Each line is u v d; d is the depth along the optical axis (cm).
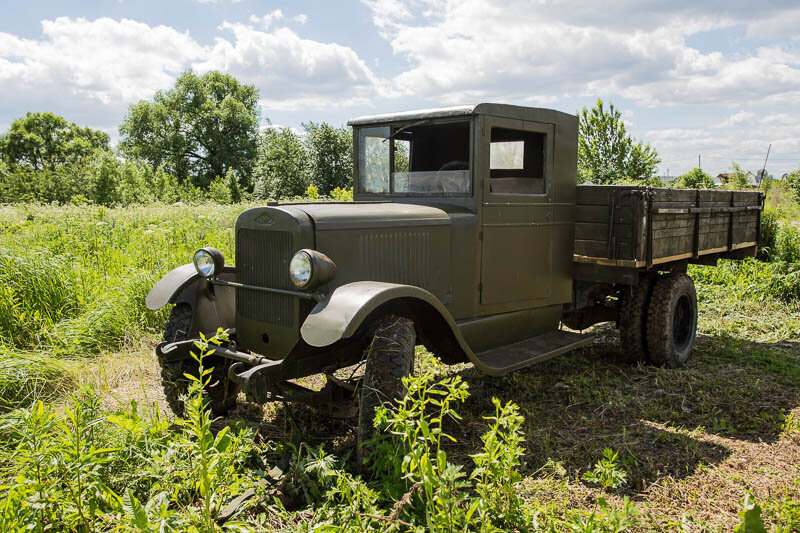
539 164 493
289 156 3731
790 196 2006
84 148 5694
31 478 256
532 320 499
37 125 5878
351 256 372
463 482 253
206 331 412
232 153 5047
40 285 637
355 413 382
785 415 415
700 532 275
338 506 279
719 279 874
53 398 453
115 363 527
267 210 367
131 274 712
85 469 258
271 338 374
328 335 300
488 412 428
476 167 429
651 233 492
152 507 239
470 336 443
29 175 3881
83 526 251
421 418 278
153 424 321
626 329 535
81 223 1033
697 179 2380
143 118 5003
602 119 1582
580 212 521
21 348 570
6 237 873
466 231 434
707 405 434
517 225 469
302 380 488
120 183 3062
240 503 286
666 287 530
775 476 328
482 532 246
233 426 386
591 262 518
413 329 346
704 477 328
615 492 312
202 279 417
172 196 3175
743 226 667
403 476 280
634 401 448
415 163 476
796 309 753
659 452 360
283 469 323
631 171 1573
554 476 330
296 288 353
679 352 542
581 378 500
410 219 402
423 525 264
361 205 404
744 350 589
